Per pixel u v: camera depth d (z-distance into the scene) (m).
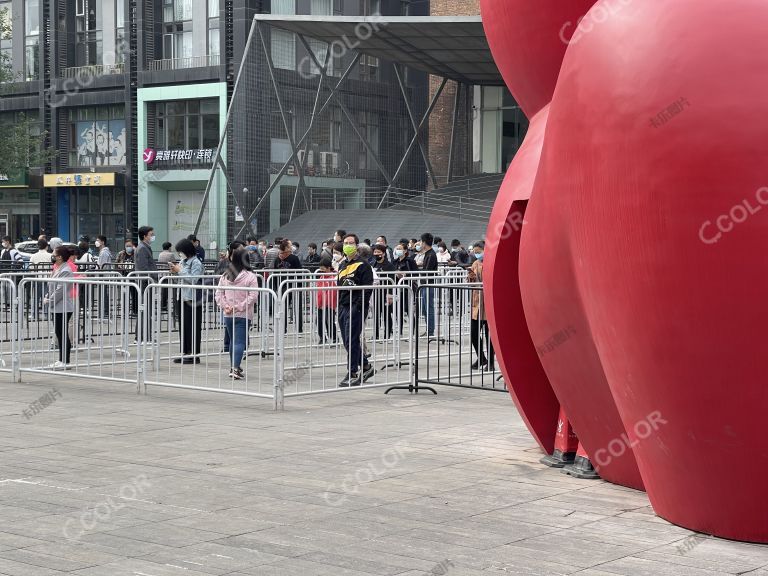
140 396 12.16
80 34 49.41
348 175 41.91
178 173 46.09
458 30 32.28
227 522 6.61
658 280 5.82
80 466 8.29
